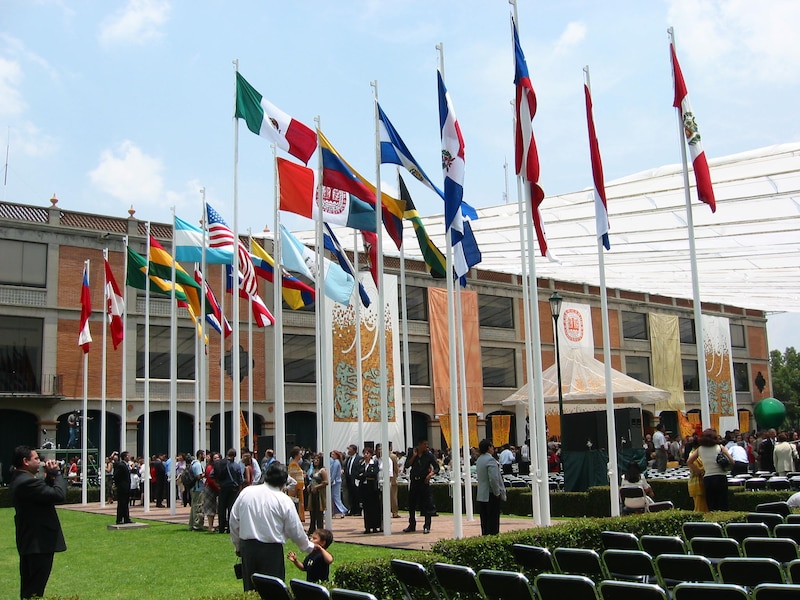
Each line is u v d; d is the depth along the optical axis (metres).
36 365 37.50
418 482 17.89
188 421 41.53
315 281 23.91
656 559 7.86
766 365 68.38
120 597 11.29
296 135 19.14
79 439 37.59
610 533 9.88
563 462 21.48
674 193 25.78
